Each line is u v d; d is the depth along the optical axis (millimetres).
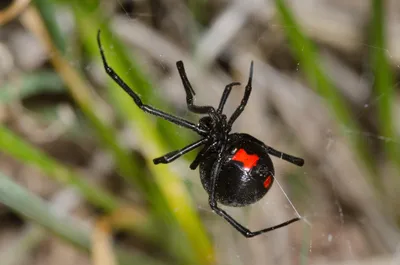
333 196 191
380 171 191
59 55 167
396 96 191
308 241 184
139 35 182
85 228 168
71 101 183
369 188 189
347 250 189
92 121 168
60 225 166
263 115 187
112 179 186
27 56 183
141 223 172
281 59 191
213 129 155
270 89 188
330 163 189
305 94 189
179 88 183
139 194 181
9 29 184
